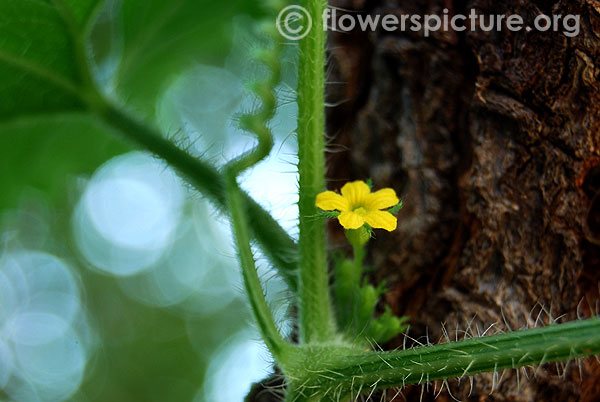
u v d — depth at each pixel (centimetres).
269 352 33
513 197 33
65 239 117
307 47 33
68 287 127
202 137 36
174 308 140
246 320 34
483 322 33
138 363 135
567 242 33
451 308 33
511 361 31
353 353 32
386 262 34
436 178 34
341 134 36
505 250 33
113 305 135
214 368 134
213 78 82
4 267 115
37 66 37
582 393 33
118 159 51
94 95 38
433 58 34
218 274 132
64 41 37
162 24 40
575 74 32
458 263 34
